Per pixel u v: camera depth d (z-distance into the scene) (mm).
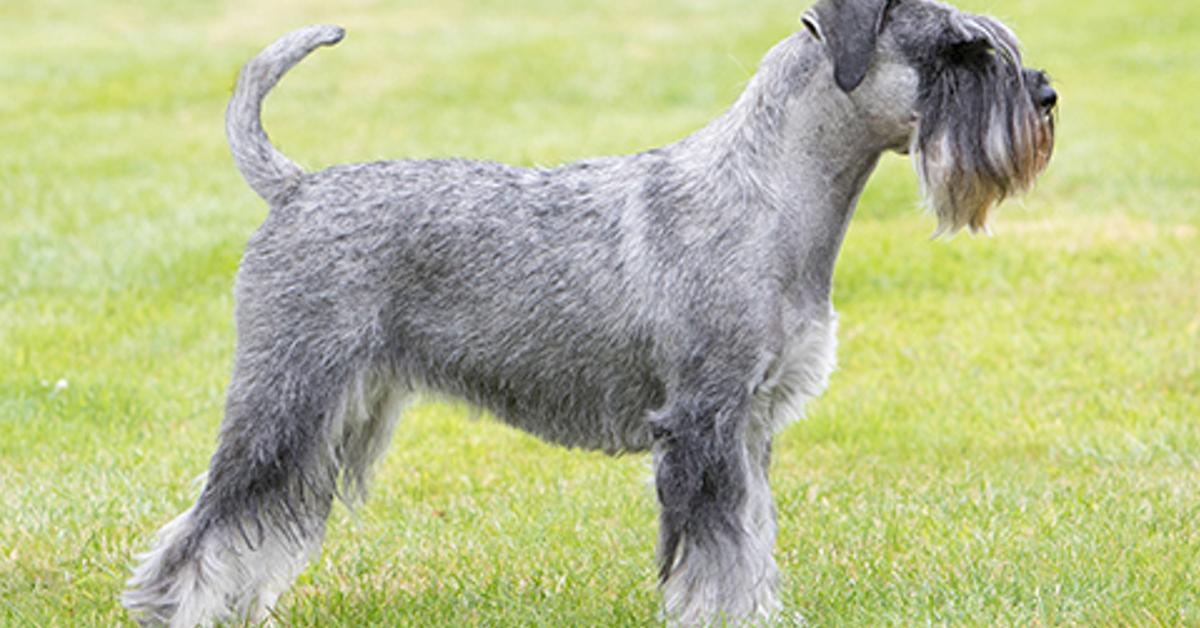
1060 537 9633
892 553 9562
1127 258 18391
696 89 31203
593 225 7941
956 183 7805
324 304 7918
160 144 25703
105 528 10203
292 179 8188
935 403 13320
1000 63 7801
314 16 41656
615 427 8148
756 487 8086
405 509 10898
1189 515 10023
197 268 17719
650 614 8531
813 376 7938
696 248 7695
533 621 8469
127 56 35094
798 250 7746
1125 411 12898
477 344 8086
